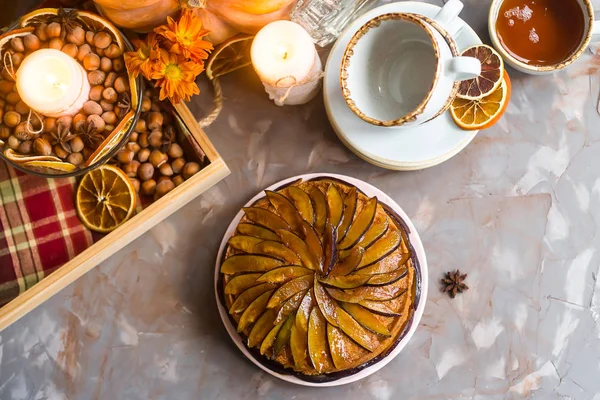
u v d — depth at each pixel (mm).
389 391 911
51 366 914
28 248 871
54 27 783
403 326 819
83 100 786
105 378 915
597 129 930
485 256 923
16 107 783
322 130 926
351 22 922
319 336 785
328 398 910
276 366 836
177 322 916
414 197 925
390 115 852
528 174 929
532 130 932
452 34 831
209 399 911
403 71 852
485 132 930
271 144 927
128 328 915
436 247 923
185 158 873
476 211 926
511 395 917
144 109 848
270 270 783
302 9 911
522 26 891
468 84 850
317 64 855
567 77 929
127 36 851
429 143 866
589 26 863
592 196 927
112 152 800
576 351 919
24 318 913
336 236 792
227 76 926
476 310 919
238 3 797
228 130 927
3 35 775
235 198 923
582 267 922
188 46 769
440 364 915
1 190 876
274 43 825
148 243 917
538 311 920
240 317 798
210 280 916
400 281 809
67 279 832
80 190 858
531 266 922
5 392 911
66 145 785
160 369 913
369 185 869
